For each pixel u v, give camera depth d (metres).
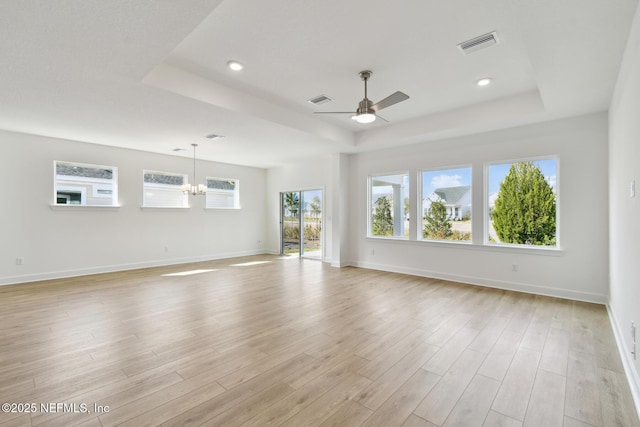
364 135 5.75
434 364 2.43
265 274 5.91
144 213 6.54
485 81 3.57
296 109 4.54
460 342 2.83
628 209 2.45
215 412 1.84
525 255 4.57
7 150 4.94
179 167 7.09
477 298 4.25
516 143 4.59
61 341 2.83
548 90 3.27
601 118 3.94
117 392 2.04
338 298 4.26
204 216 7.61
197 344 2.79
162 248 6.84
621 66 2.68
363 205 6.61
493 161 4.83
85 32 2.22
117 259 6.16
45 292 4.52
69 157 5.50
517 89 3.84
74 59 2.61
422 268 5.71
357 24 2.50
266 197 9.01
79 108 3.77
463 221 5.28
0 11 1.95
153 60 2.63
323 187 7.53
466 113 4.50
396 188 6.17
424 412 1.85
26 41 2.32
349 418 1.79
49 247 5.36
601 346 2.75
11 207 4.99
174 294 4.45
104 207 5.93
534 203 4.59
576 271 4.15
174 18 2.08
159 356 2.55
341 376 2.25
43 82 3.04
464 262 5.18
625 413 1.84
